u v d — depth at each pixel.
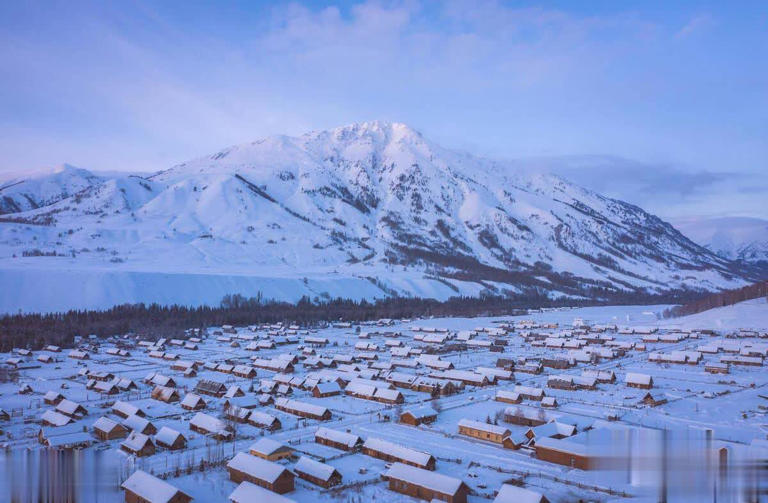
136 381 144.50
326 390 131.12
